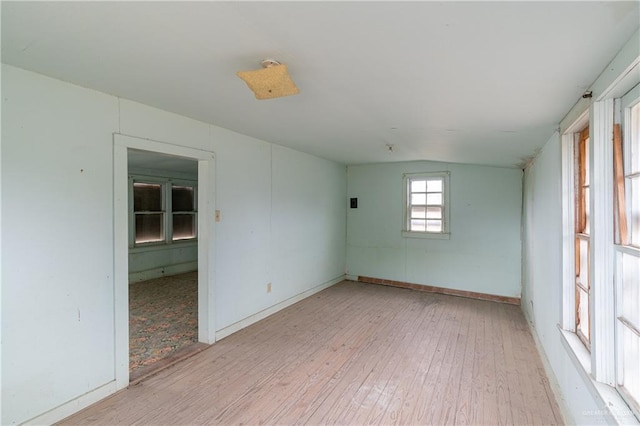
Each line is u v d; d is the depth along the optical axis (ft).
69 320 6.99
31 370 6.40
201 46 4.89
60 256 6.84
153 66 5.79
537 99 5.99
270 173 13.44
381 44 4.42
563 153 7.28
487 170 16.25
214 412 7.15
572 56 4.27
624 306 4.78
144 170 19.84
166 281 19.51
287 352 10.12
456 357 9.85
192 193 23.40
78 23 4.30
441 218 17.58
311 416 7.05
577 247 7.10
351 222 20.15
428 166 17.78
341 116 8.56
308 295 16.44
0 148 5.98
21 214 6.26
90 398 7.33
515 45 4.10
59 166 6.80
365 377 8.66
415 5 3.41
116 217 7.82
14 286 6.18
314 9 3.67
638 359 4.49
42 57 5.52
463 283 16.84
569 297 7.22
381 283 19.15
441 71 5.15
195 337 11.17
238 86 6.78
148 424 6.73
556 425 6.78
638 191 4.53
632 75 4.03
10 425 6.11
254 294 12.69
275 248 13.88
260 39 4.55
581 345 6.47
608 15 3.28
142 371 8.80
